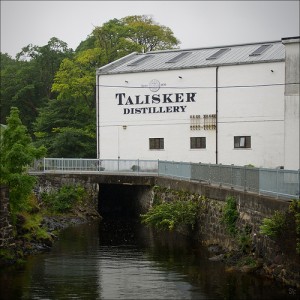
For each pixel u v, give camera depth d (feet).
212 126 128.36
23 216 91.86
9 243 77.15
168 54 149.38
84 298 60.49
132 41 190.90
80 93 168.04
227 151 127.24
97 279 68.28
